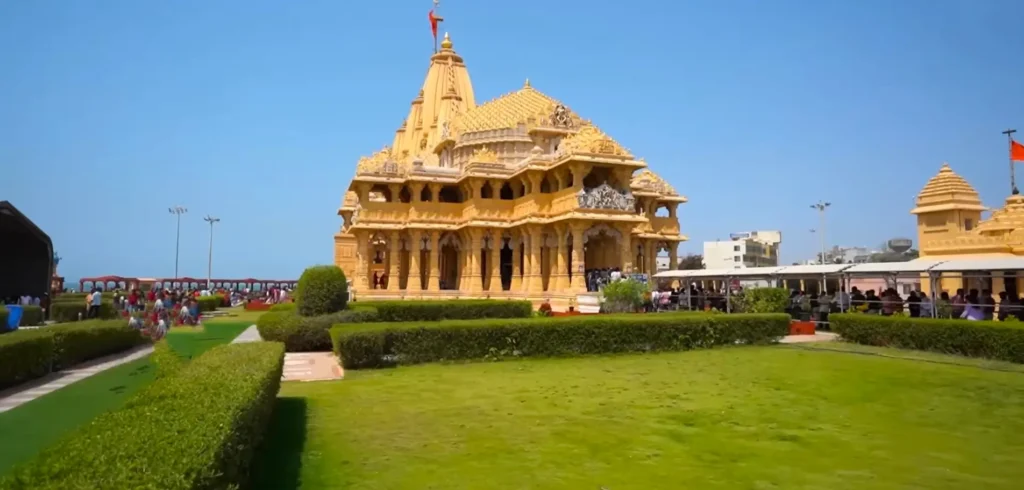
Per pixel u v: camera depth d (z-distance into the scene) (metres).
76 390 17.55
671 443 11.46
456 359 22.34
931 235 48.19
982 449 11.14
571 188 48.97
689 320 26.45
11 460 10.68
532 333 23.45
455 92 80.06
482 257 59.88
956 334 23.77
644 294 38.41
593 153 48.50
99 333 24.61
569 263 53.16
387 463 10.28
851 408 14.51
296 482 9.34
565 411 14.14
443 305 33.31
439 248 57.19
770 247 136.12
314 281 27.30
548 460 10.41
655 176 66.31
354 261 81.88
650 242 63.50
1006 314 28.67
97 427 6.86
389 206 56.84
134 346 28.66
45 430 12.95
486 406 14.72
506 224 55.09
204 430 6.62
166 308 42.19
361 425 12.88
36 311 35.00
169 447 6.00
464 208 57.53
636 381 18.22
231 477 7.01
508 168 56.34
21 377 18.67
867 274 31.95
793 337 31.69
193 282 100.50
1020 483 9.30
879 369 20.50
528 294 51.06
